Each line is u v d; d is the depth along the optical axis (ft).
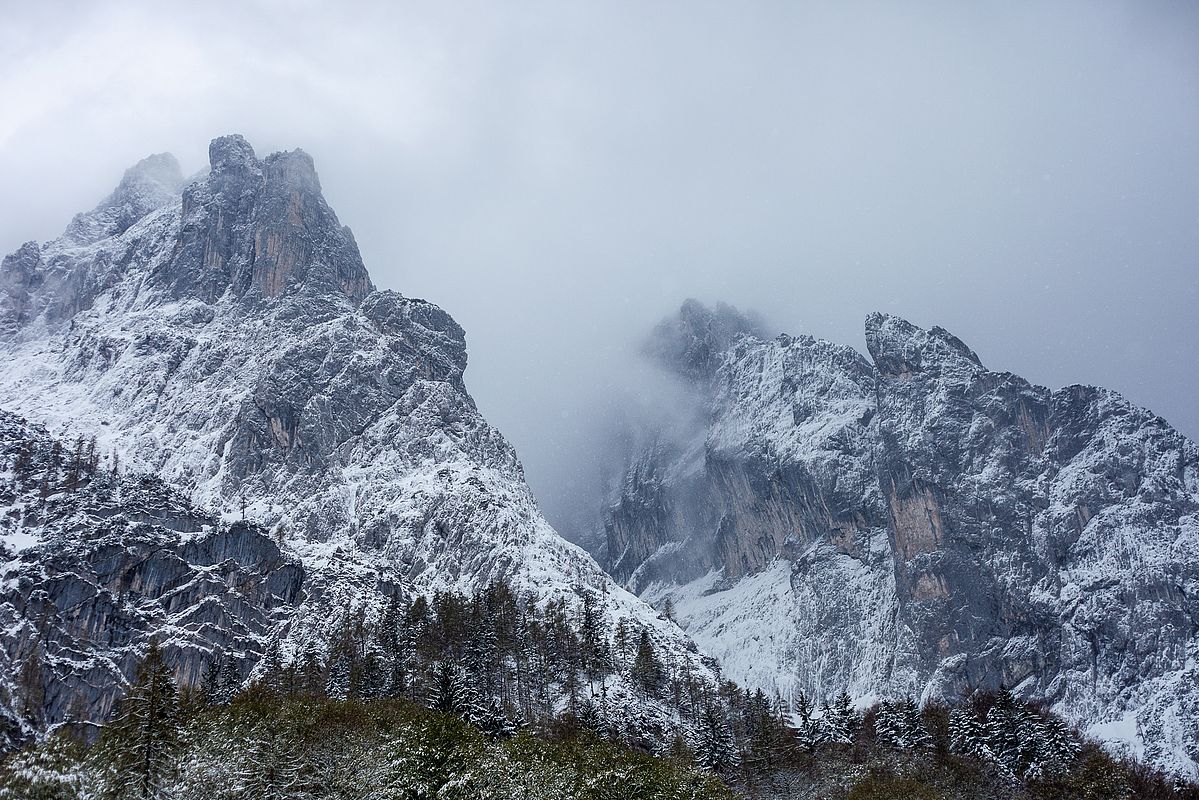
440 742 478.59
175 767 404.57
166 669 439.22
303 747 474.08
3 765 383.24
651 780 510.99
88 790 371.15
